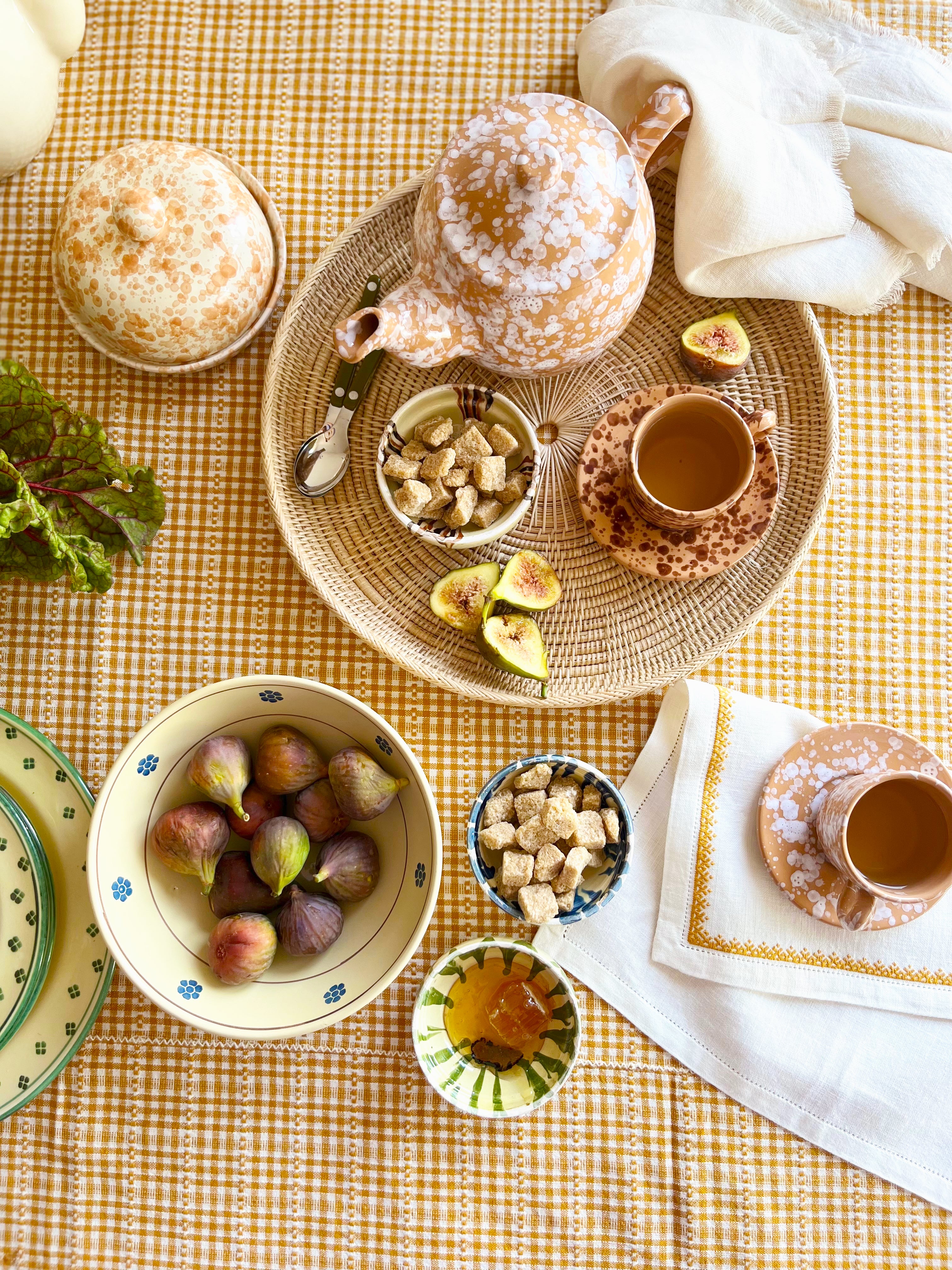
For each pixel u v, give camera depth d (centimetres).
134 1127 113
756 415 106
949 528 115
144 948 104
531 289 97
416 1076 113
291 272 114
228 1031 103
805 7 112
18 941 108
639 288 101
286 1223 113
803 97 109
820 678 114
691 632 110
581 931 113
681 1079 112
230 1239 113
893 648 114
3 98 105
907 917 108
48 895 108
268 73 115
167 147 106
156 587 114
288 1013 104
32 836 108
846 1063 112
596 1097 112
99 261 104
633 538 108
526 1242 112
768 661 114
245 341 110
